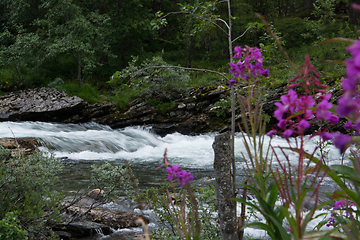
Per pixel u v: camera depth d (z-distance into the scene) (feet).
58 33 62.39
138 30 69.26
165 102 57.26
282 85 46.44
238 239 6.66
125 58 75.92
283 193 3.58
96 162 34.58
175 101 56.70
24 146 36.04
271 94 46.26
